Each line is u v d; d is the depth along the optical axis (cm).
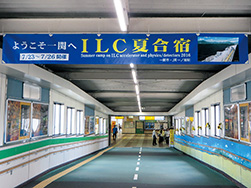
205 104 1272
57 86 912
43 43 520
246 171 712
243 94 755
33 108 821
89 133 1745
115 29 530
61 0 460
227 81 770
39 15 527
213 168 1083
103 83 1208
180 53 511
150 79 998
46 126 941
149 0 454
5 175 625
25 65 639
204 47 511
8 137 655
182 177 877
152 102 2061
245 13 511
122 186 724
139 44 516
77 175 888
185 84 1227
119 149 2256
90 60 516
